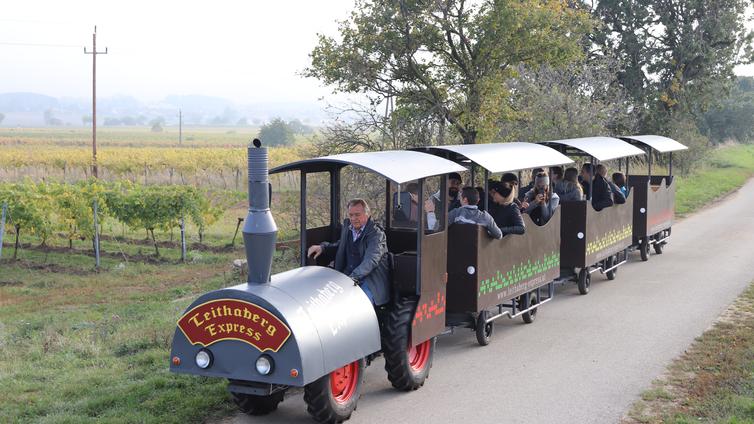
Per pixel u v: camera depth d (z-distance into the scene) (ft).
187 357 21.88
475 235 30.17
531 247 35.63
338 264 26.78
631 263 53.72
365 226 26.16
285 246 62.75
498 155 33.06
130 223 73.67
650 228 53.67
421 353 27.71
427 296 26.91
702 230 70.49
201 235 79.46
